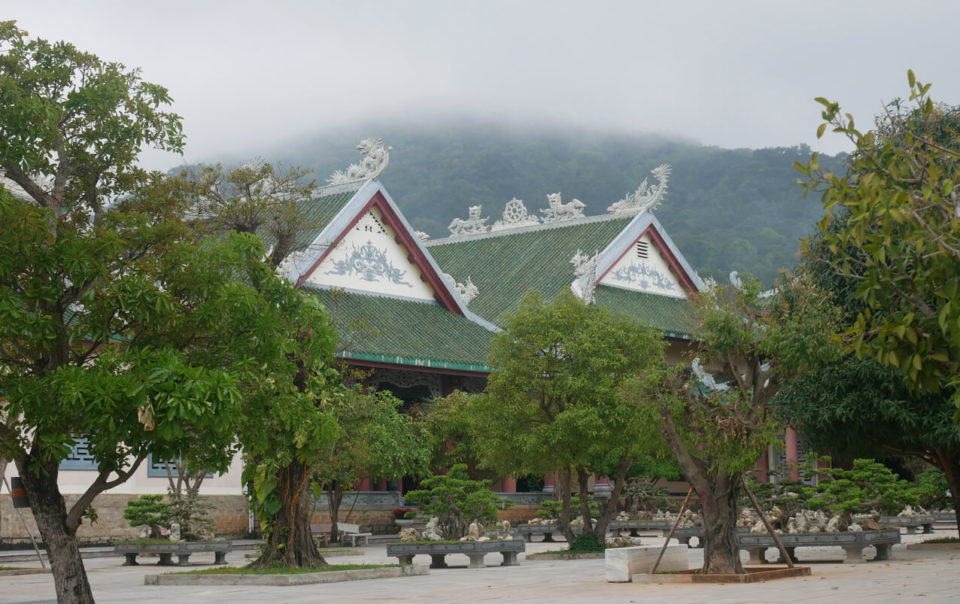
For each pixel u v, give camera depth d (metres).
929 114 11.25
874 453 34.41
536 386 33.31
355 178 54.59
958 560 28.00
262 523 26.64
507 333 34.59
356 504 52.22
